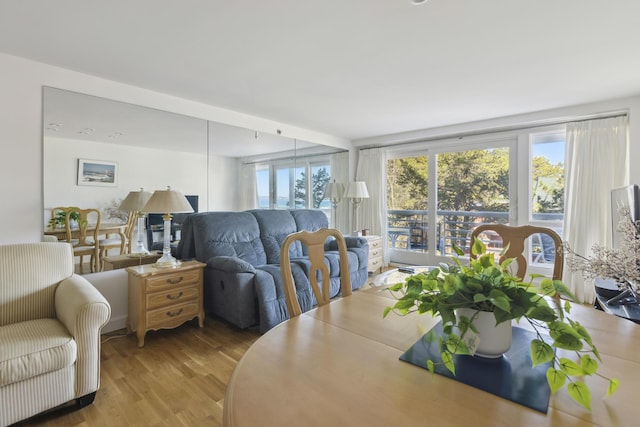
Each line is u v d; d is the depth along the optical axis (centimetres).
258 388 75
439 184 487
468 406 69
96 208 278
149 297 255
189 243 324
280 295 283
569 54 231
